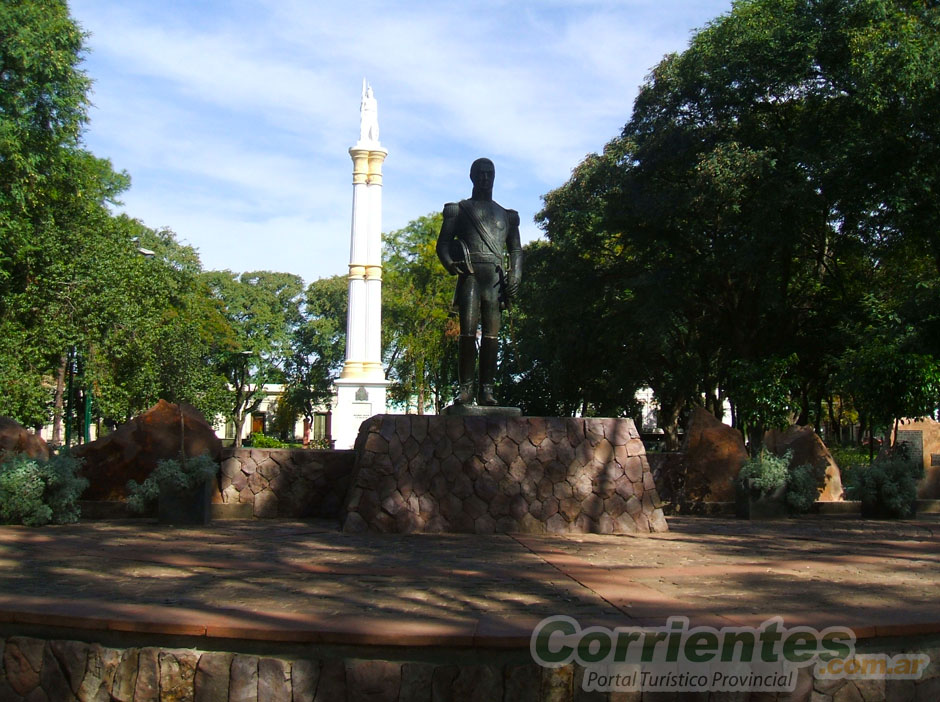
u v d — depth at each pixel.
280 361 66.88
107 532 9.52
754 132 25.27
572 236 29.33
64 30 23.12
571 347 32.38
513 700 4.79
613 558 7.87
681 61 25.28
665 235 26.38
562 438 10.37
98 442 11.36
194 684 4.92
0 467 10.15
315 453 11.64
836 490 13.16
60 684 5.10
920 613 5.45
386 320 50.44
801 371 29.17
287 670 4.85
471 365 10.78
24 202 23.30
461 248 10.79
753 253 23.38
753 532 10.19
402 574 6.81
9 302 24.45
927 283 19.17
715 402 33.28
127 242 30.20
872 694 5.06
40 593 5.89
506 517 10.02
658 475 12.73
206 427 11.60
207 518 10.51
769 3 24.67
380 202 39.59
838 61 23.11
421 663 4.82
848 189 22.72
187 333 37.53
